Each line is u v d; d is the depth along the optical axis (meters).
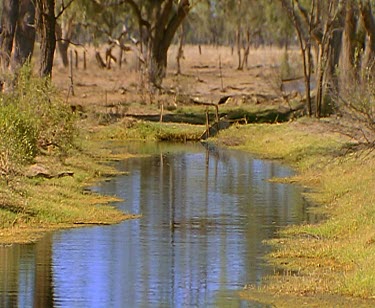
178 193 60.31
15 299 34.44
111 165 75.06
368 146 67.69
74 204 53.78
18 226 47.00
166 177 68.25
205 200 57.50
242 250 42.84
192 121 105.38
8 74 78.88
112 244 43.81
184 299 34.69
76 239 44.75
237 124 100.56
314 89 123.25
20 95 69.88
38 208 49.69
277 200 57.53
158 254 41.94
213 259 41.00
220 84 158.75
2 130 55.12
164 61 136.00
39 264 39.56
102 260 40.50
